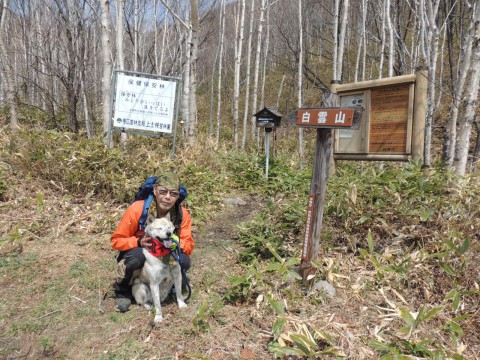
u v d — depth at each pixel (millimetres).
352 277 3469
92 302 3064
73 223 4547
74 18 8773
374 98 5410
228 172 7344
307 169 7211
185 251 3031
